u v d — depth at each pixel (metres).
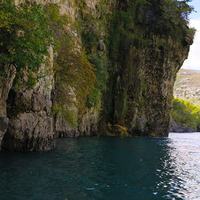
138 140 27.75
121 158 13.88
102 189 7.96
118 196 7.42
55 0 21.20
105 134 32.97
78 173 9.69
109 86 35.88
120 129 34.03
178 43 41.66
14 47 10.34
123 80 36.25
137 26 39.44
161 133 39.94
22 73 12.53
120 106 35.78
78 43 27.61
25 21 10.29
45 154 13.07
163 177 10.01
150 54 39.50
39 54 10.84
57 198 6.85
